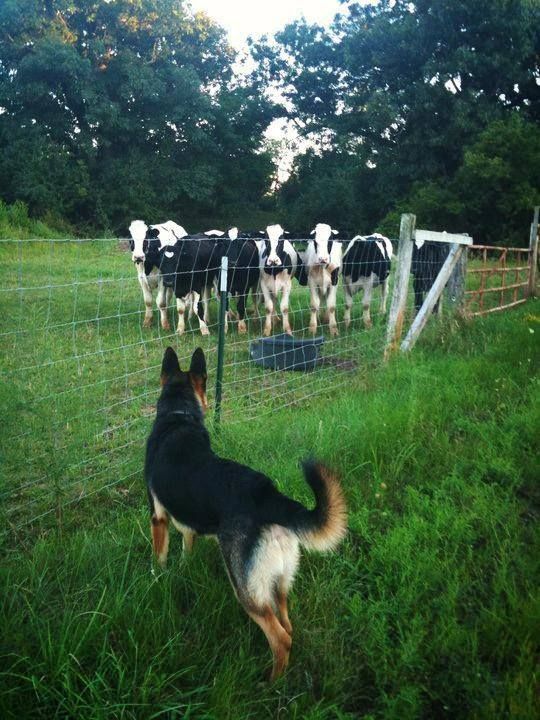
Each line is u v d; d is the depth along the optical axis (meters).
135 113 32.53
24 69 28.44
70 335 8.27
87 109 29.91
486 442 4.40
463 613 2.80
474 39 25.94
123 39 31.83
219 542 2.56
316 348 7.11
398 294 6.97
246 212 39.19
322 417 4.91
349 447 4.33
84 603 2.64
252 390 6.21
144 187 31.86
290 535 2.48
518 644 2.53
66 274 14.09
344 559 3.13
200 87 34.75
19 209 25.48
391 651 2.51
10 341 6.29
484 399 5.34
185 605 2.85
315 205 32.47
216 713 2.17
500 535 3.34
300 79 34.69
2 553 3.22
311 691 2.39
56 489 3.57
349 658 2.51
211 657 2.47
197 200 35.16
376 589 2.95
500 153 22.30
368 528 3.41
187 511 2.75
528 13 24.38
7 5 28.36
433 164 26.69
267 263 8.77
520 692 2.25
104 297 11.77
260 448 4.36
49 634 2.28
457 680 2.39
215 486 2.64
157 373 6.75
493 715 2.18
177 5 32.28
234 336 9.02
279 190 40.88
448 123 26.38
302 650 2.54
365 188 30.34
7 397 3.72
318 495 2.36
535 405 4.89
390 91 28.61
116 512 3.70
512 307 10.98
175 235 10.24
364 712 2.34
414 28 25.88
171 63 32.72
